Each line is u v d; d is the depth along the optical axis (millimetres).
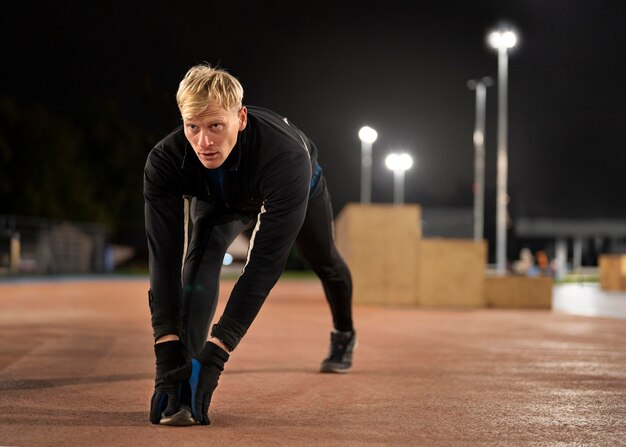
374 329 10820
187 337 4266
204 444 3693
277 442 3766
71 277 40875
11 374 6043
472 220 59594
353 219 17156
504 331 10648
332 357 6344
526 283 16766
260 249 4168
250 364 6859
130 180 63406
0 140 51531
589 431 4164
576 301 20656
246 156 4195
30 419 4262
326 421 4312
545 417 4531
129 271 54562
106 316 12852
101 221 57625
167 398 4113
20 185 52562
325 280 5965
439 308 16484
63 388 5379
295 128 4645
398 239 17156
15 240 36438
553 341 9250
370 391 5387
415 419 4414
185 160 4199
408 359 7332
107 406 4688
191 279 4438
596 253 77625
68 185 54750
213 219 4730
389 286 17156
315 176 5066
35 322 11430
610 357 7621
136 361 6953
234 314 4098
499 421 4395
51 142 54000
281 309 15406
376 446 3732
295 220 4215
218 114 3873
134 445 3650
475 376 6191
